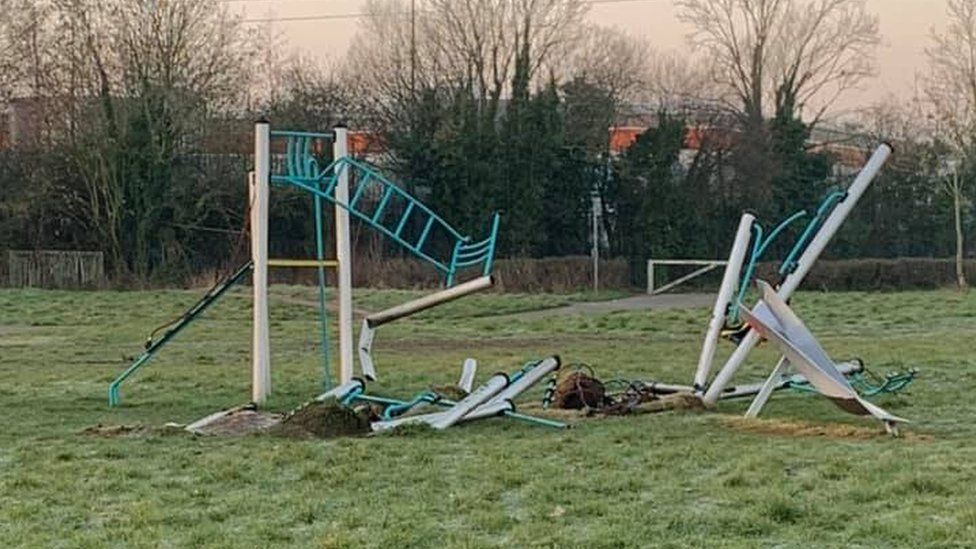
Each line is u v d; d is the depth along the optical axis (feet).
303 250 138.51
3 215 139.64
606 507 23.95
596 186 154.10
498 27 154.92
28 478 28.19
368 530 22.31
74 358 64.59
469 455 31.50
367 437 35.22
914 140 159.12
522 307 104.47
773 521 22.31
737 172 155.84
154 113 139.74
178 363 60.85
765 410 40.55
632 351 65.31
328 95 149.79
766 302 38.99
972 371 51.60
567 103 156.46
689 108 161.58
